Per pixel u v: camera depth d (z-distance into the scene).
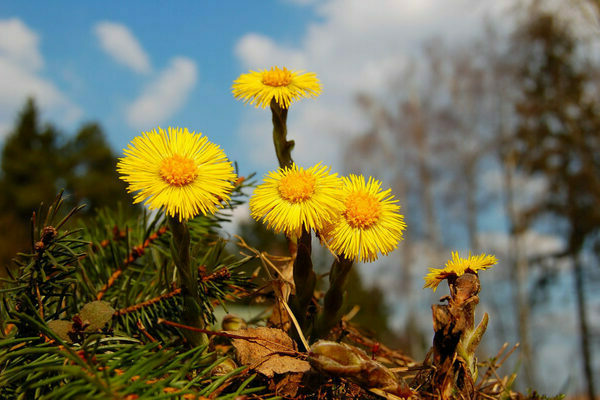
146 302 0.16
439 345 0.14
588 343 2.31
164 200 0.13
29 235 0.15
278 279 0.16
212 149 0.14
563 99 2.42
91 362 0.12
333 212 0.14
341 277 0.15
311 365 0.13
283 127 0.17
